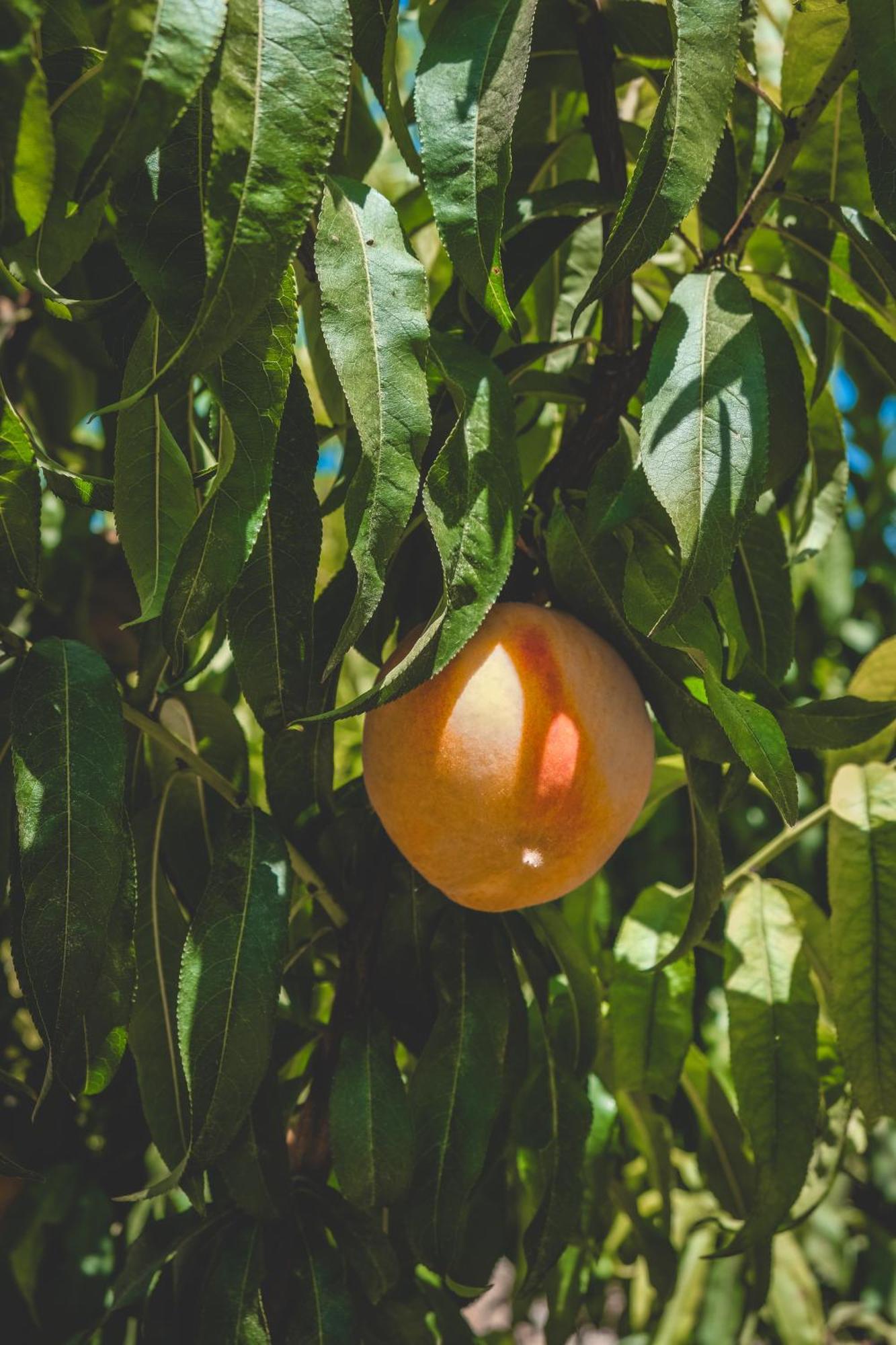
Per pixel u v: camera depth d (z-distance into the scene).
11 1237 0.78
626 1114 0.82
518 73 0.59
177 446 0.61
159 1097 0.68
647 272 0.83
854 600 1.32
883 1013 0.69
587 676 0.63
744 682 0.65
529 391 0.69
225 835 0.64
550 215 0.69
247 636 0.61
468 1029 0.68
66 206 0.59
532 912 0.71
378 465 0.58
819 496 0.75
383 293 0.58
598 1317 0.95
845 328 0.70
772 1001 0.71
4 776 0.70
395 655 0.64
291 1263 0.66
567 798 0.62
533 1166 0.78
